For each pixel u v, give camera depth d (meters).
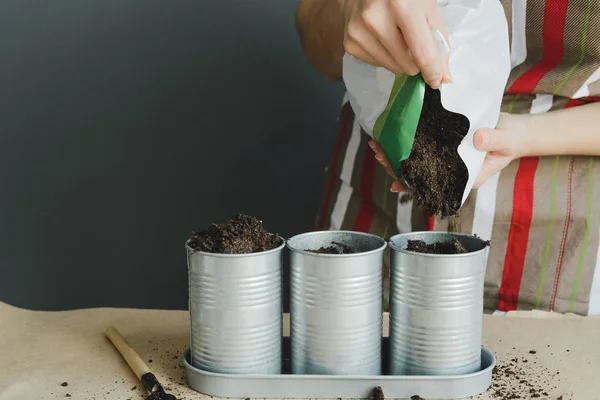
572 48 0.98
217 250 0.68
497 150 0.84
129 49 1.45
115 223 1.53
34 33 1.44
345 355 0.68
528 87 1.02
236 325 0.67
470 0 0.71
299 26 1.21
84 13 1.43
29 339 0.82
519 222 1.05
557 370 0.74
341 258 0.66
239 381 0.67
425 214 1.09
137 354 0.77
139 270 1.55
